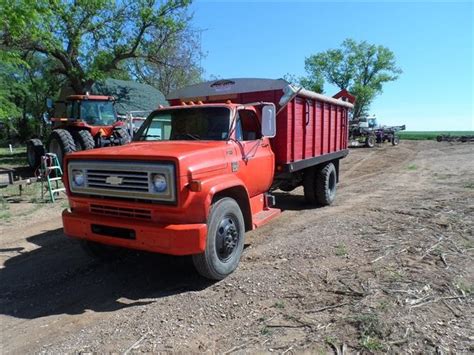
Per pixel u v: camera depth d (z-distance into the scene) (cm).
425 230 621
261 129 571
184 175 412
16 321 391
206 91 730
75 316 399
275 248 571
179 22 2227
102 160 447
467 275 446
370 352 305
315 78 6206
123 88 2538
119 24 2122
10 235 680
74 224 468
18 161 2005
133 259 559
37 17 924
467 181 1189
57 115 2291
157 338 345
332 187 923
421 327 337
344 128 1056
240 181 500
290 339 330
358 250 538
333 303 388
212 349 323
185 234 411
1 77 1944
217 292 435
